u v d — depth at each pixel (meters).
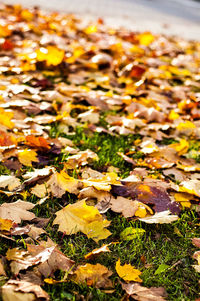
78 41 5.12
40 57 3.69
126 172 2.27
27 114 2.90
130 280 1.50
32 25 5.06
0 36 4.57
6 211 1.73
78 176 2.07
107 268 1.56
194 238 1.79
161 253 1.72
